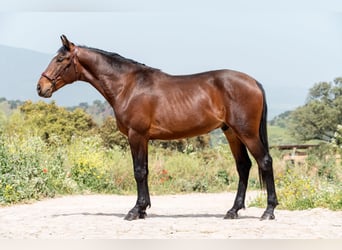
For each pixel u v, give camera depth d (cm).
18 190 1363
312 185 1218
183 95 921
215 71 927
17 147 1540
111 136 2927
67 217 1009
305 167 1900
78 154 1784
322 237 793
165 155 2169
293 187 1217
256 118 898
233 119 895
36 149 1609
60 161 1683
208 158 2161
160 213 1100
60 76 977
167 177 1888
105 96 975
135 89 941
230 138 953
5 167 1397
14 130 2809
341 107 4416
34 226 906
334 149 1992
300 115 4509
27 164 1473
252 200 1318
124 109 943
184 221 933
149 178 1861
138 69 960
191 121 916
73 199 1461
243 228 855
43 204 1320
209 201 1463
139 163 939
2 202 1280
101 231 848
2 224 935
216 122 914
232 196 1645
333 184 1280
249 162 962
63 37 974
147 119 929
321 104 4441
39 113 3284
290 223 900
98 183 1730
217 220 942
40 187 1467
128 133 946
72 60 978
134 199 1494
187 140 2783
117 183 1794
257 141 898
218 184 1919
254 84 902
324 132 4459
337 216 982
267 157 902
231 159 2075
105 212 1122
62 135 3067
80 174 1725
